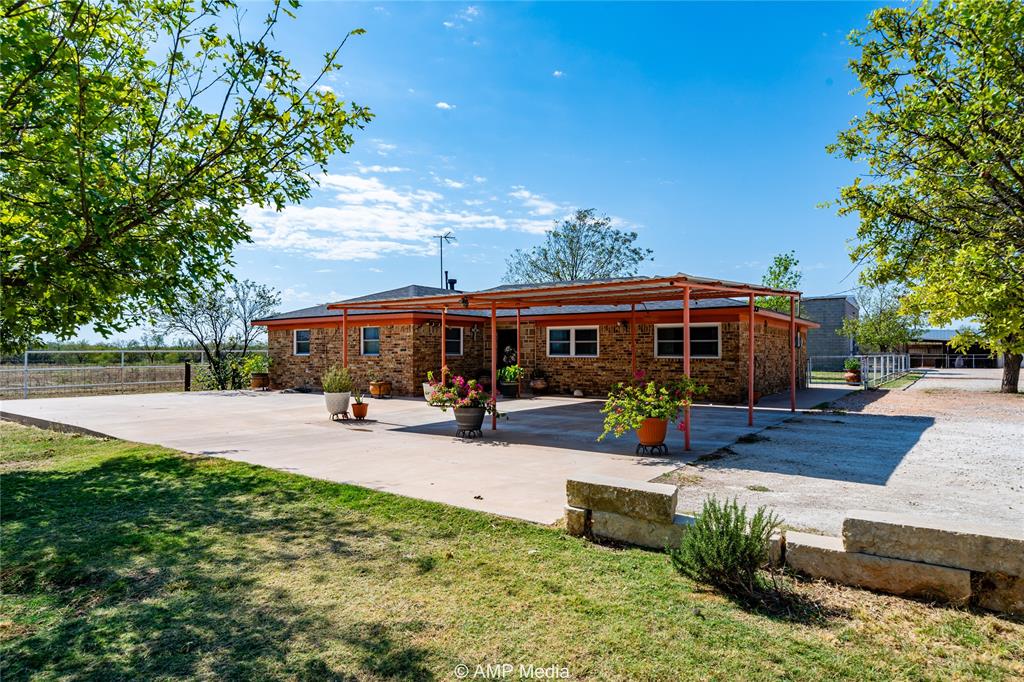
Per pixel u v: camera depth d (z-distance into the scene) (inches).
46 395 807.1
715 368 644.7
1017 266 176.4
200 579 158.4
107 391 866.8
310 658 117.7
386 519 211.8
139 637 126.7
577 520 189.2
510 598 144.4
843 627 127.2
